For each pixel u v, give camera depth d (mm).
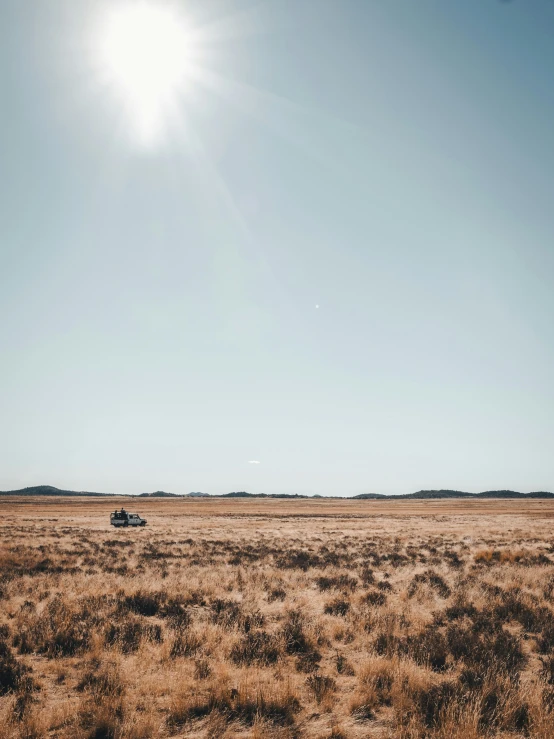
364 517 82875
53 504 132125
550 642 10992
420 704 7594
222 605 14617
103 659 9859
